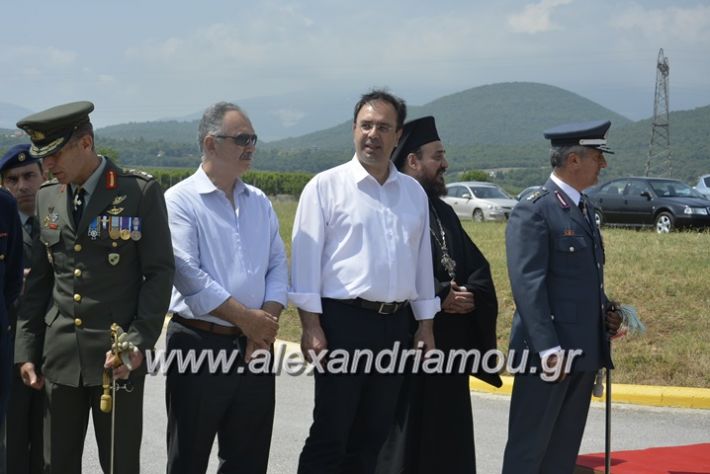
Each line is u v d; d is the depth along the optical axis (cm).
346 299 437
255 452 441
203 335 423
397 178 457
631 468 518
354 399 441
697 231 1898
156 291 397
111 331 383
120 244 396
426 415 481
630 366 791
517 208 467
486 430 658
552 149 474
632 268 1045
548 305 454
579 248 460
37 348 409
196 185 433
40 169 475
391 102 445
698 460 540
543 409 463
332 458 441
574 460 486
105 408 379
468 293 487
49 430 405
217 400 423
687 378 766
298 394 760
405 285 445
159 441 628
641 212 2028
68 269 397
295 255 444
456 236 500
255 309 426
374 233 440
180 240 421
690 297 926
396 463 488
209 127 429
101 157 406
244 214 439
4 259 406
